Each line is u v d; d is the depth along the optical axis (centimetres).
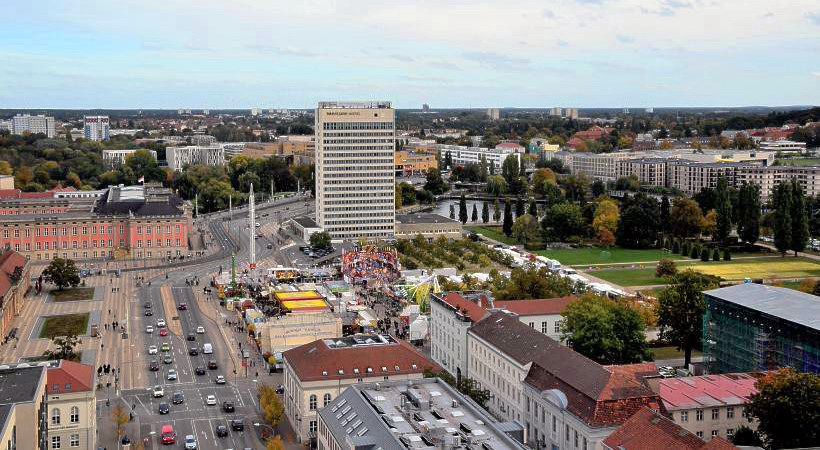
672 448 19375
